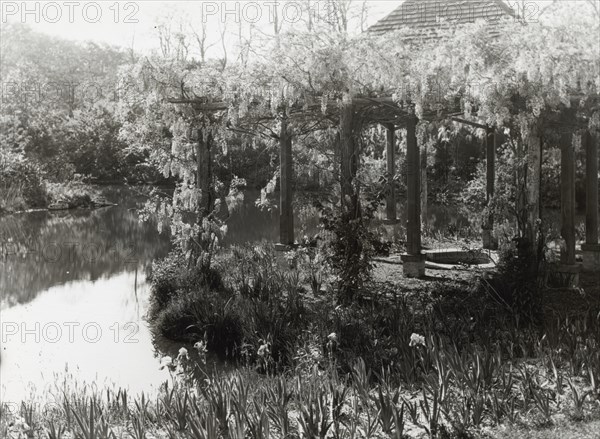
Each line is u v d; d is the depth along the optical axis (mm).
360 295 9492
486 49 8602
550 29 8406
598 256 11719
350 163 9797
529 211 9211
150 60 10680
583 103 9086
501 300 8281
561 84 8273
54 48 71688
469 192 22094
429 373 6074
